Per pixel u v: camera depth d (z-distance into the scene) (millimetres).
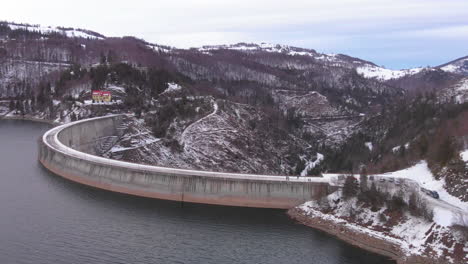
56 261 83312
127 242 94062
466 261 81500
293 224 108250
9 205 112625
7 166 153250
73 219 105312
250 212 116625
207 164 194375
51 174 144250
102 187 131625
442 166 118750
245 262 87250
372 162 169125
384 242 93500
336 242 97562
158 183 126000
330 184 117500
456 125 142500
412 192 103938
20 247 88312
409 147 152000
